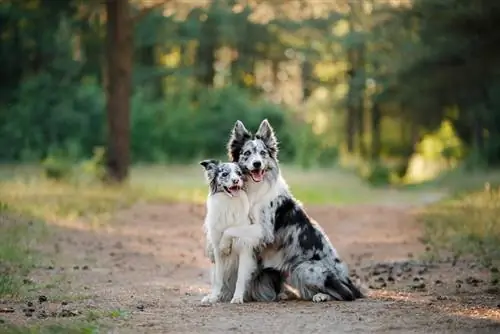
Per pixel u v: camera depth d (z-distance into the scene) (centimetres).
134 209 2392
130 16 3148
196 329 902
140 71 5975
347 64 6188
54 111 5284
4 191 2478
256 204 1094
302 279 1084
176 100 5831
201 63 6366
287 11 3238
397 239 1891
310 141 5712
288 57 6369
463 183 3844
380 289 1197
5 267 1384
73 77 5622
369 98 4506
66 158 4134
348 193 3694
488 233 1717
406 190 4025
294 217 1105
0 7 4697
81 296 1139
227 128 5625
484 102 3928
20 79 5541
